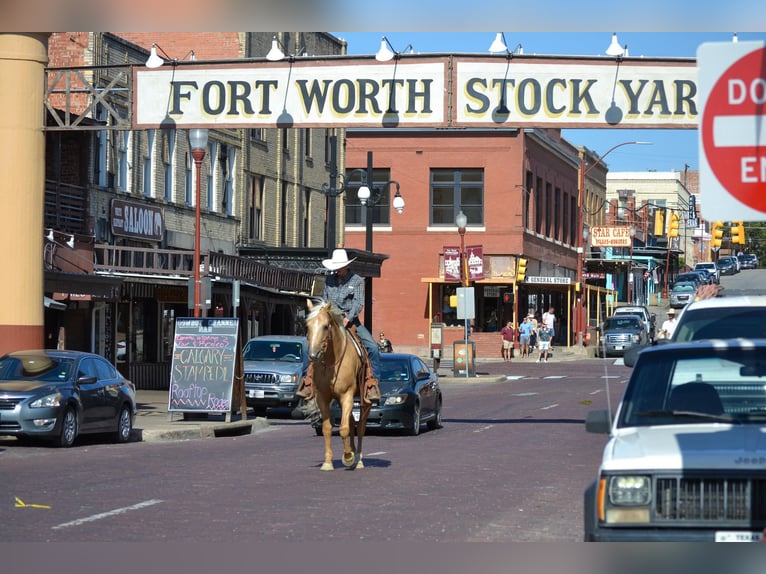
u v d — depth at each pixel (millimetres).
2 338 30109
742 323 15148
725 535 9188
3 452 24766
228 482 19250
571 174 99062
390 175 81750
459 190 81188
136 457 23906
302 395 21266
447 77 29156
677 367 11344
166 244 50312
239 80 30188
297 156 66000
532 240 83625
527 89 28906
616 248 110312
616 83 28750
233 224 57188
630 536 9359
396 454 24531
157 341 49688
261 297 48875
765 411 10742
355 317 21812
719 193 7574
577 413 36656
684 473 9344
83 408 26516
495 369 66688
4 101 29953
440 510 16078
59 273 33719
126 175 47188
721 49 7574
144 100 30688
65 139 43844
